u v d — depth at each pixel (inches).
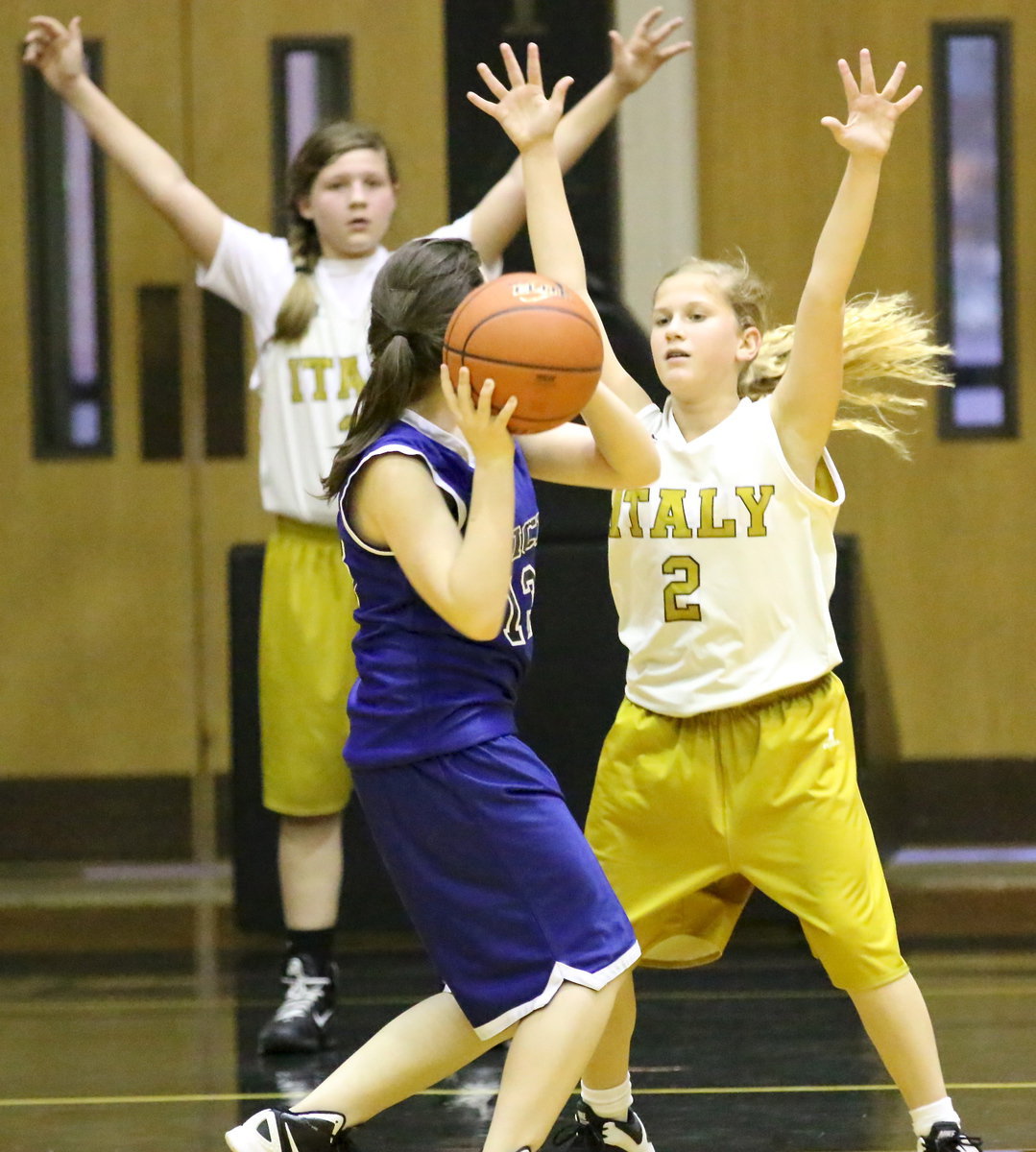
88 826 853.2
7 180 849.5
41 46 538.3
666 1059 487.5
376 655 326.0
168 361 855.7
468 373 301.3
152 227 850.8
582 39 722.8
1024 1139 399.5
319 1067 488.7
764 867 370.0
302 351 523.5
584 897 318.3
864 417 849.5
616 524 388.2
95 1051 511.5
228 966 649.0
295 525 529.3
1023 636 849.5
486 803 317.1
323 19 832.9
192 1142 412.5
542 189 368.5
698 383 382.3
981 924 697.6
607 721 636.1
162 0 843.4
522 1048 313.6
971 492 850.8
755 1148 399.9
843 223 365.1
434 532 312.5
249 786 653.3
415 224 825.5
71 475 863.7
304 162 529.3
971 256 846.5
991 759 845.8
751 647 374.3
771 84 842.2
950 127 843.4
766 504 375.6
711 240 842.8
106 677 863.1
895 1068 358.9
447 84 727.7
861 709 641.6
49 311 857.5
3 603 866.8
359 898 653.3
